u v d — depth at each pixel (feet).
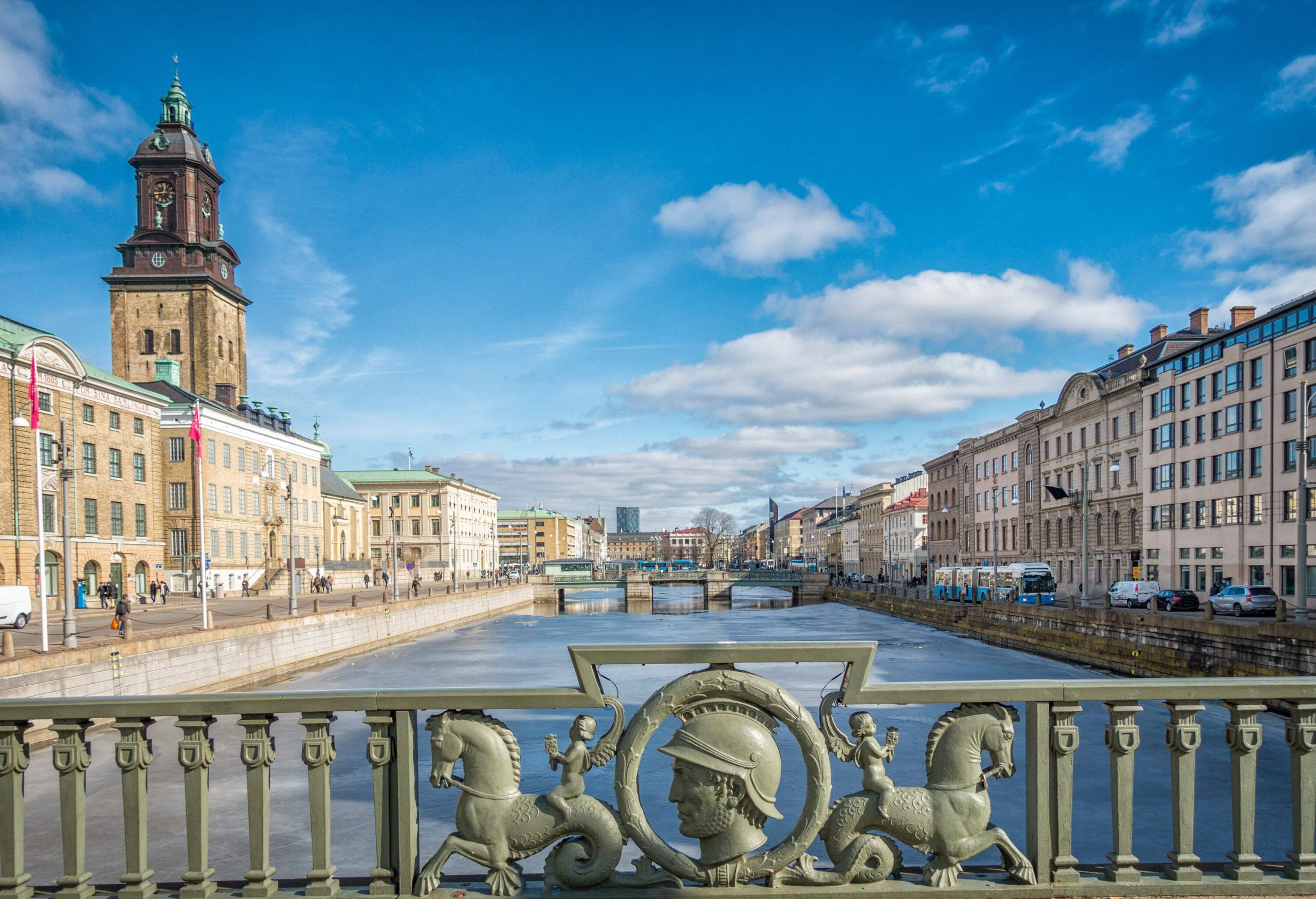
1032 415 234.99
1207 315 183.62
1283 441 131.44
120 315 245.04
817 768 10.39
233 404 225.76
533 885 10.85
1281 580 131.34
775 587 419.33
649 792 40.83
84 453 145.69
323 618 127.34
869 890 10.37
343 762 52.21
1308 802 10.84
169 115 251.60
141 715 10.65
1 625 99.04
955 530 309.63
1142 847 35.06
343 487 334.85
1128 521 183.11
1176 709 10.98
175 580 179.42
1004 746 10.73
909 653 141.28
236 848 37.78
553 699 10.56
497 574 375.86
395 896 10.62
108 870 36.47
